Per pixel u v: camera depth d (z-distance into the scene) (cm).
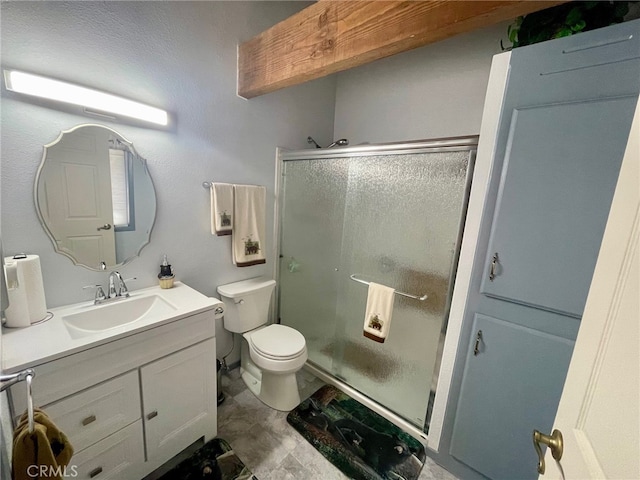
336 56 120
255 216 189
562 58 92
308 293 216
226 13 160
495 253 112
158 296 144
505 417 117
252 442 149
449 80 190
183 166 157
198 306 131
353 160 175
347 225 184
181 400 129
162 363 119
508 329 112
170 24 140
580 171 92
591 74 88
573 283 97
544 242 101
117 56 125
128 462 114
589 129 89
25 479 56
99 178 128
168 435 127
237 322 183
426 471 139
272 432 156
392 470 138
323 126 243
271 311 234
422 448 150
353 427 162
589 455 45
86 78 118
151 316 128
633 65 81
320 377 208
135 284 148
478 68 179
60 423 93
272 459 140
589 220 92
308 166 200
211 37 157
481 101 180
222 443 147
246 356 204
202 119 161
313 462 140
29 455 56
